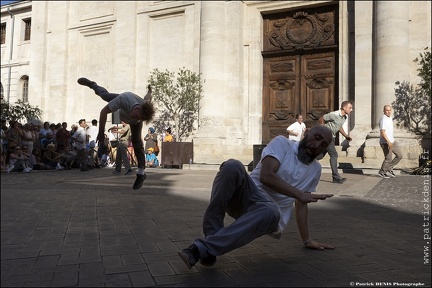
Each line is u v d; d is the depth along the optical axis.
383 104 12.96
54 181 10.30
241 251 3.62
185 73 16.61
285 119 16.83
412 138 12.41
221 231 2.96
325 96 16.11
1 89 27.33
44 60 23.45
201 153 15.79
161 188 8.67
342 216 5.42
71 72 22.62
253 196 3.15
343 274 2.95
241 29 17.11
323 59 16.22
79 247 3.83
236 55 16.83
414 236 4.23
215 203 3.10
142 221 5.13
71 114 22.48
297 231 4.51
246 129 17.00
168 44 19.30
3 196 7.54
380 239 4.09
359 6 14.27
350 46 15.10
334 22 15.98
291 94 16.81
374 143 12.55
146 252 3.63
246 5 17.28
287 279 2.84
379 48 13.20
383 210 5.88
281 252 3.59
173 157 15.44
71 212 5.82
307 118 16.41
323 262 3.27
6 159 13.65
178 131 17.98
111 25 21.16
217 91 16.52
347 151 13.54
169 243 3.97
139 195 7.66
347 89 15.04
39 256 3.52
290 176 3.26
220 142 15.89
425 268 3.10
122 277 2.93
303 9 16.61
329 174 11.19
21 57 26.67
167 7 19.17
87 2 22.39
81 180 10.38
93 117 21.80
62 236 4.30
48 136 15.16
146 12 19.84
